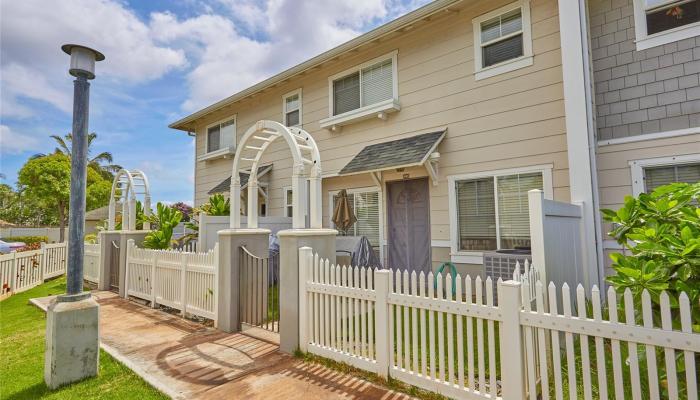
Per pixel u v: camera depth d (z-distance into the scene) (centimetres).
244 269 524
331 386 335
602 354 237
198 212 1006
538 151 610
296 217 466
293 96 1035
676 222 269
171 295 634
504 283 274
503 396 270
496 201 650
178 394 325
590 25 592
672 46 525
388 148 771
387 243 802
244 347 445
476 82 686
